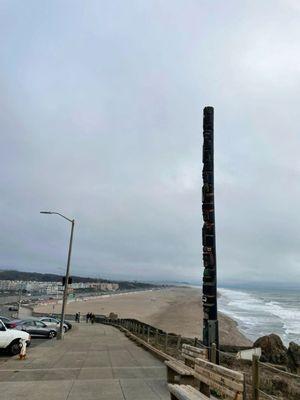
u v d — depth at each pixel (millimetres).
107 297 177375
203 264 12734
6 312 74438
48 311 97875
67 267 33719
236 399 6176
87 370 13562
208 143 13391
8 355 17938
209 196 12945
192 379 8875
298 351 21359
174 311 97188
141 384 10984
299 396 10336
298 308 125562
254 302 156750
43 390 10195
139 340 24625
